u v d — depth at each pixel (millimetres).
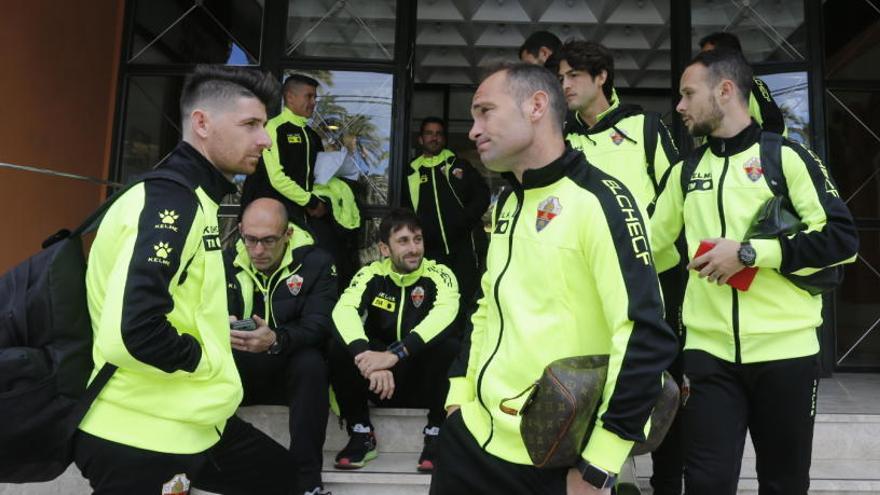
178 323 1455
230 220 4223
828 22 4312
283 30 4430
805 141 4191
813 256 1657
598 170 1310
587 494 1147
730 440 1783
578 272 1234
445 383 2711
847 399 3211
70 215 4098
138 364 1330
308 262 2836
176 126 4430
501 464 1275
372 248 4270
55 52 3891
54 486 2561
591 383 1145
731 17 4359
